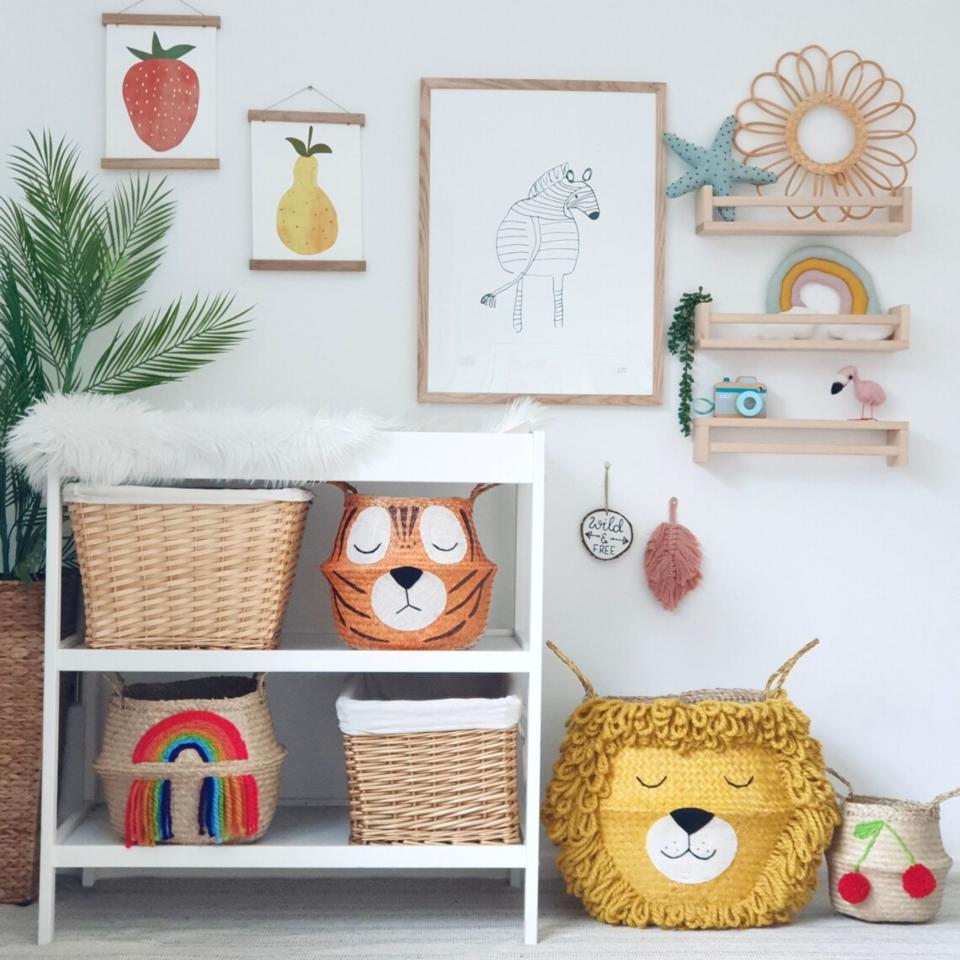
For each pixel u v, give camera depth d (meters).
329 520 2.53
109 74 2.49
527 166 2.54
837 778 2.41
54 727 2.06
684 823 2.13
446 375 2.53
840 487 2.56
